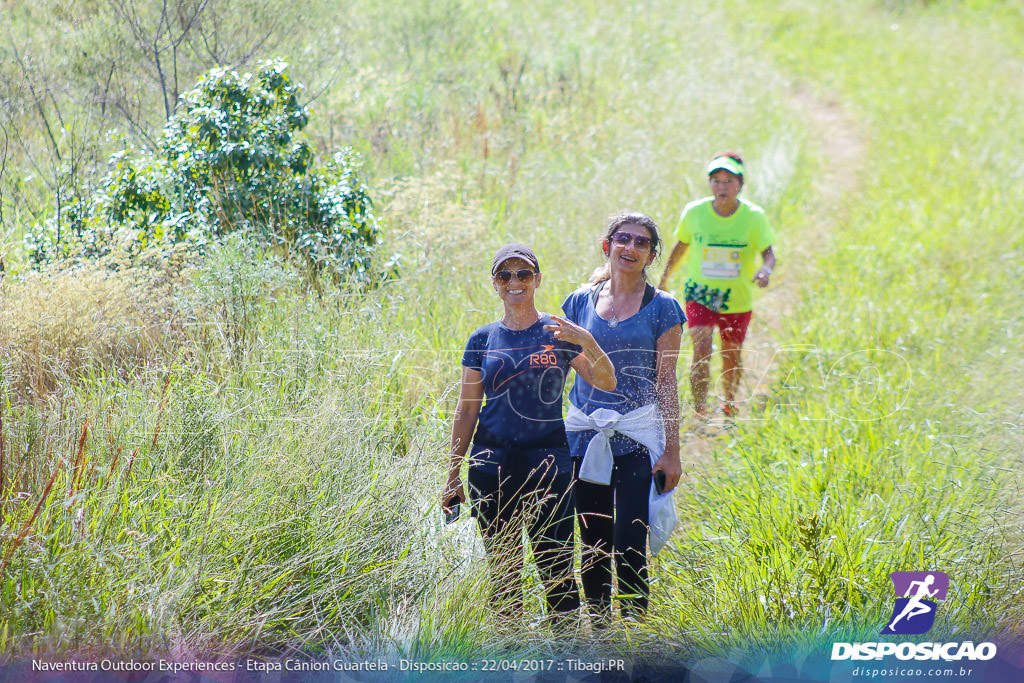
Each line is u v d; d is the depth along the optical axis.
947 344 18.88
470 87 32.38
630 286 11.38
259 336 14.51
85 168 18.48
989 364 17.23
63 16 19.81
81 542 9.13
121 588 8.99
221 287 14.98
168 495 10.33
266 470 10.82
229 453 10.99
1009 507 11.98
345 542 10.23
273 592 9.45
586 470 11.04
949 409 15.40
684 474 14.44
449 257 19.05
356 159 19.88
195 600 9.16
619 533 10.99
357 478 11.01
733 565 11.63
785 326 21.94
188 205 17.14
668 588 11.70
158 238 15.89
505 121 30.28
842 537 11.42
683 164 29.36
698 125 33.16
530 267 10.23
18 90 19.03
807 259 26.94
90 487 10.05
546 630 10.30
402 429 13.49
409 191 20.83
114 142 19.81
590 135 29.42
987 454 13.41
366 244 18.28
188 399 11.86
